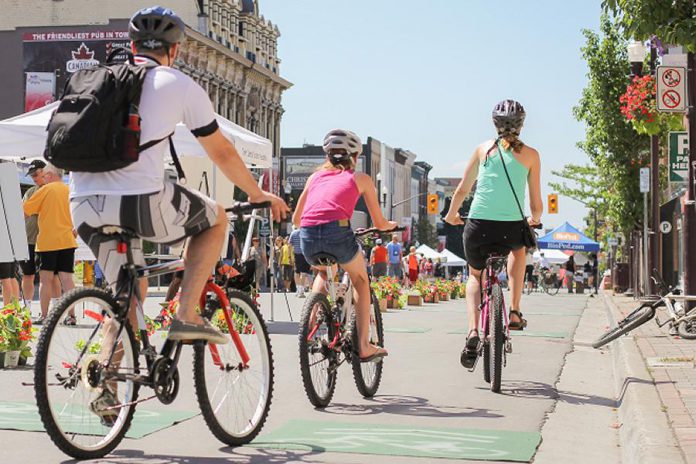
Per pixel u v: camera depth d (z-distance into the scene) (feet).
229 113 371.56
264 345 31.94
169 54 28.37
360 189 39.27
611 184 178.81
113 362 27.53
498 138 43.32
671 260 159.53
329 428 34.37
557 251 350.23
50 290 70.33
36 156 73.46
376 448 30.86
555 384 47.80
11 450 29.19
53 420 26.55
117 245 27.58
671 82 68.69
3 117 288.51
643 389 40.40
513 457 30.01
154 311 92.02
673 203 158.40
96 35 273.95
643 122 89.71
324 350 38.78
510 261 45.03
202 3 350.02
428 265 307.78
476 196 43.60
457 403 40.78
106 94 26.40
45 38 275.59
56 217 69.87
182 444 30.94
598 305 153.89
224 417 30.27
